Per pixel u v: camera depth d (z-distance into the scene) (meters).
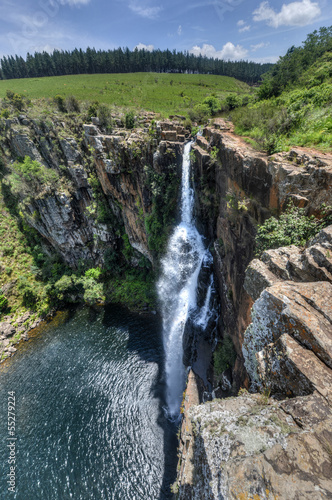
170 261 31.64
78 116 44.91
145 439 24.59
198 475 5.48
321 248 7.52
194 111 43.72
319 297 6.34
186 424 19.39
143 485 21.77
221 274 21.06
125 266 46.53
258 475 4.24
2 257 47.50
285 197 11.12
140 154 31.02
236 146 16.88
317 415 4.72
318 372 5.25
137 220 37.44
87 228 47.28
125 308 41.12
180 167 28.03
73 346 36.22
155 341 34.59
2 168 50.62
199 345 24.95
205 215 25.94
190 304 28.55
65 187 43.12
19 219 51.44
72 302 44.88
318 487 3.92
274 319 6.70
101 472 23.08
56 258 49.94
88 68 120.69
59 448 25.11
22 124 42.28
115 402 28.33
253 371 7.86
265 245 11.45
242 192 15.12
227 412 5.91
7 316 41.91
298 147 13.37
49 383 31.52
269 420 5.04
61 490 22.48
